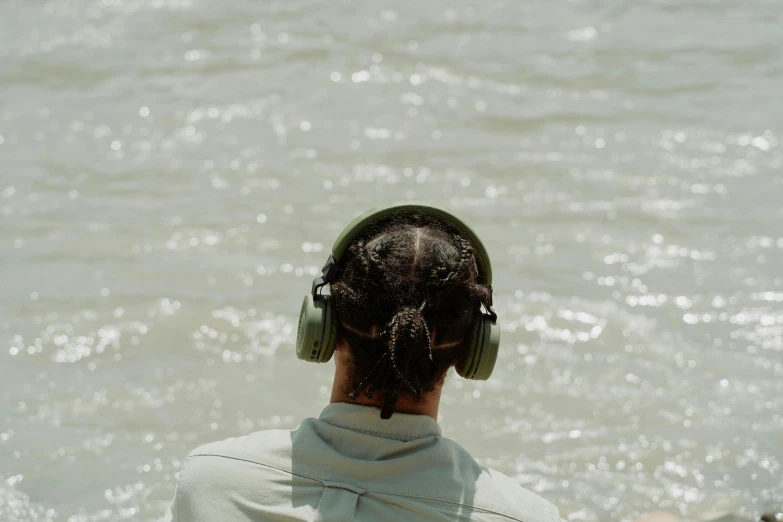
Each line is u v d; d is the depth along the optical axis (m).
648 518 4.21
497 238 9.27
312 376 7.12
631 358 7.45
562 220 9.70
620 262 8.91
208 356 7.26
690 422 6.62
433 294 2.59
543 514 2.70
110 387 6.79
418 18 15.68
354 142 11.44
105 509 5.52
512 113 12.49
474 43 14.86
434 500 2.62
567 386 7.05
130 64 13.52
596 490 5.89
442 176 10.63
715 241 9.36
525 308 8.08
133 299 7.95
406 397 2.72
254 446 2.70
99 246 8.87
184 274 8.43
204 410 6.58
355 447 2.70
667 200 10.20
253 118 12.03
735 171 10.95
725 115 12.55
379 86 13.21
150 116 11.95
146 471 5.89
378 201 9.98
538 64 14.12
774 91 13.36
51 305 7.80
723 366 7.34
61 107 12.14
